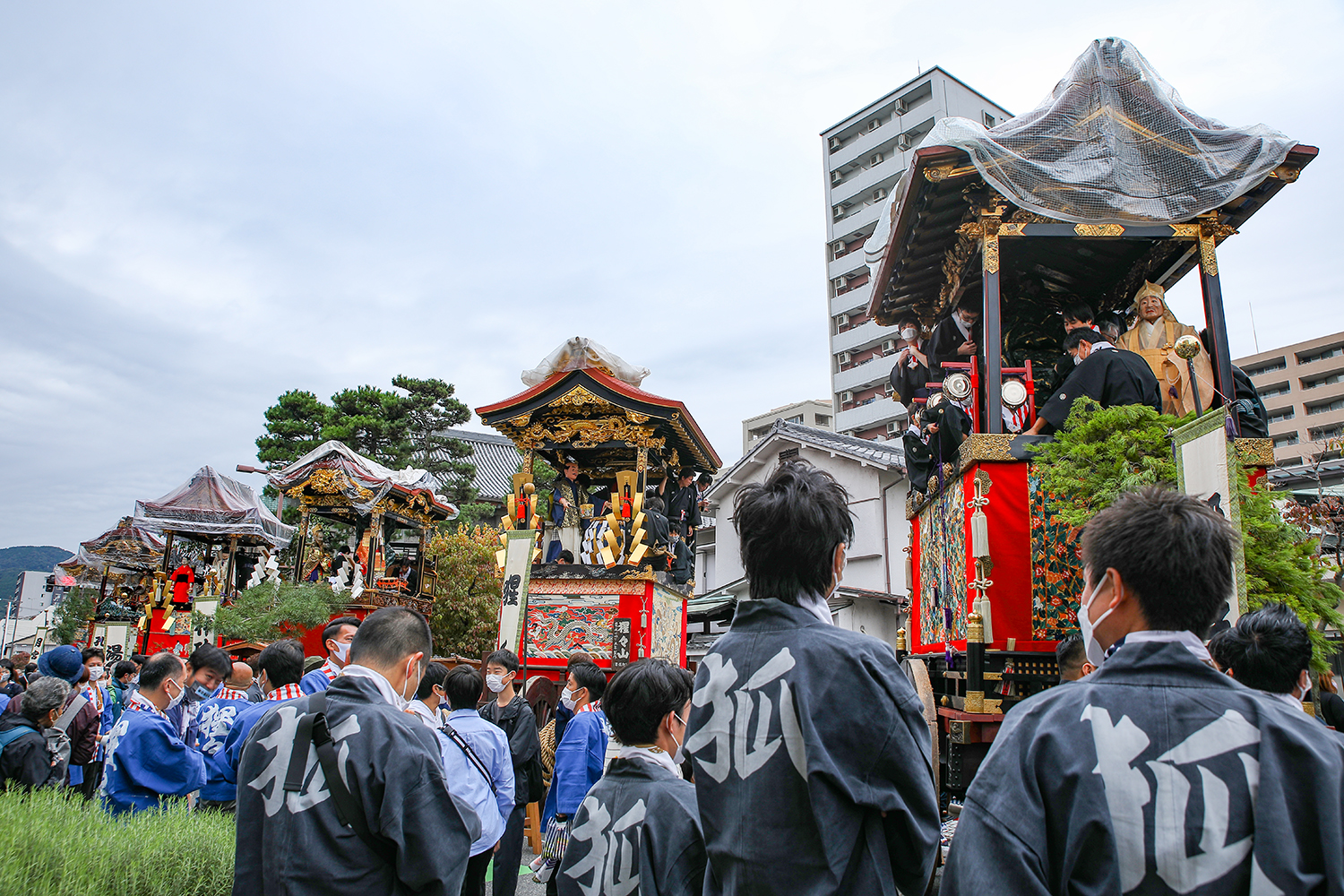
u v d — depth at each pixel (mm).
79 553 25469
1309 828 1501
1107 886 1562
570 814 5500
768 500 2545
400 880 2748
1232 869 1501
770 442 24188
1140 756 1624
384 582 15906
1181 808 1562
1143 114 6840
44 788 4750
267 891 2656
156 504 18969
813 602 2510
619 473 14648
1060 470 5773
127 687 9227
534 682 10750
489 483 37719
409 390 25547
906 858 2172
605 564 12648
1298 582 5059
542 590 12312
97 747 6945
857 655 2266
